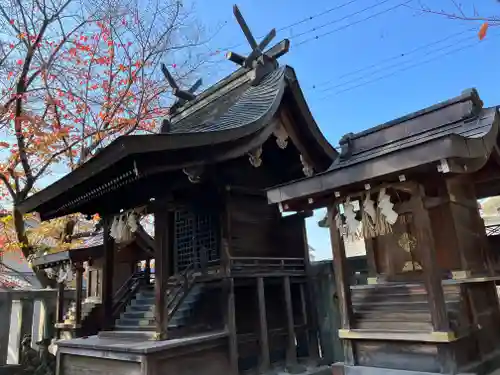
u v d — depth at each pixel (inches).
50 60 415.8
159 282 251.1
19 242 412.8
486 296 204.8
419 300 187.8
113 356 237.1
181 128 343.9
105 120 461.4
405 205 186.4
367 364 195.0
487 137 172.1
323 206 231.8
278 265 315.9
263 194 330.6
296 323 333.1
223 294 279.4
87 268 475.5
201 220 331.6
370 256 225.3
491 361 186.1
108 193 302.4
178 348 233.0
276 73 345.1
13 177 402.6
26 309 426.9
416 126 226.8
